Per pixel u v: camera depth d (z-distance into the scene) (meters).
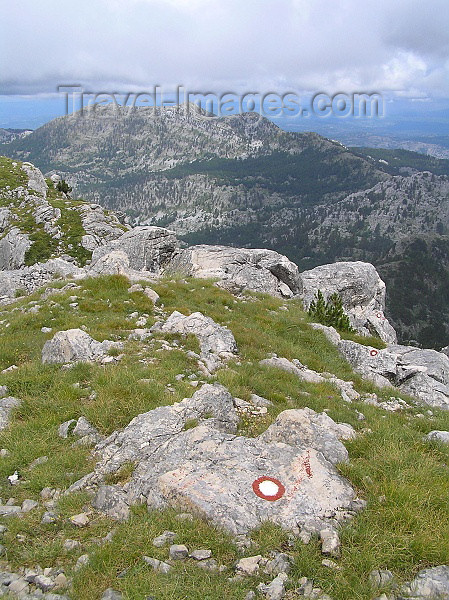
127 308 21.47
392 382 19.80
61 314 20.66
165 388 12.31
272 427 9.72
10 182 79.06
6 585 6.14
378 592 5.76
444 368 21.08
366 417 13.54
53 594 5.91
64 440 10.09
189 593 5.73
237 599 5.64
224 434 9.11
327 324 26.27
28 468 9.14
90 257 58.28
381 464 8.73
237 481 7.57
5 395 12.28
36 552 6.68
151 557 6.33
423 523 6.92
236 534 6.64
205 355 16.02
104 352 15.12
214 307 24.34
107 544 6.59
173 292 25.16
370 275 36.97
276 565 6.12
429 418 15.33
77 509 7.67
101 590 5.90
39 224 64.31
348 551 6.36
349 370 19.70
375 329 31.58
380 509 7.23
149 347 15.98
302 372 16.67
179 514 7.03
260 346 18.95
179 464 8.15
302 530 6.74
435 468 8.93
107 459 9.00
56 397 11.77
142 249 36.38
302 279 36.50
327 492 7.50
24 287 37.09
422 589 5.78
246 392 12.81
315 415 11.09
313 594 5.76
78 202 75.69
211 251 37.44
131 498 7.75
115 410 10.90
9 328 19.67
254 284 32.69
